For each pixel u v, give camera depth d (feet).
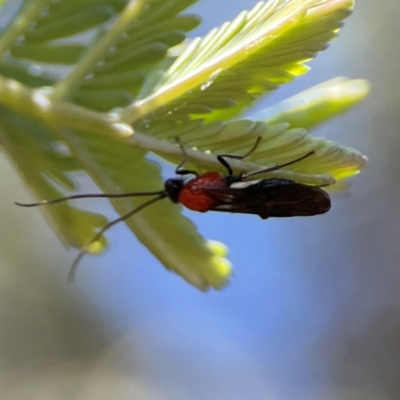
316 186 0.25
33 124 0.25
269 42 0.24
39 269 0.51
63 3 0.25
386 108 0.44
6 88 0.24
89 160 0.25
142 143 0.24
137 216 0.25
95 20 0.25
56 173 0.25
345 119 0.44
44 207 0.25
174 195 0.26
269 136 0.24
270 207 0.27
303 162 0.25
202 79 0.24
